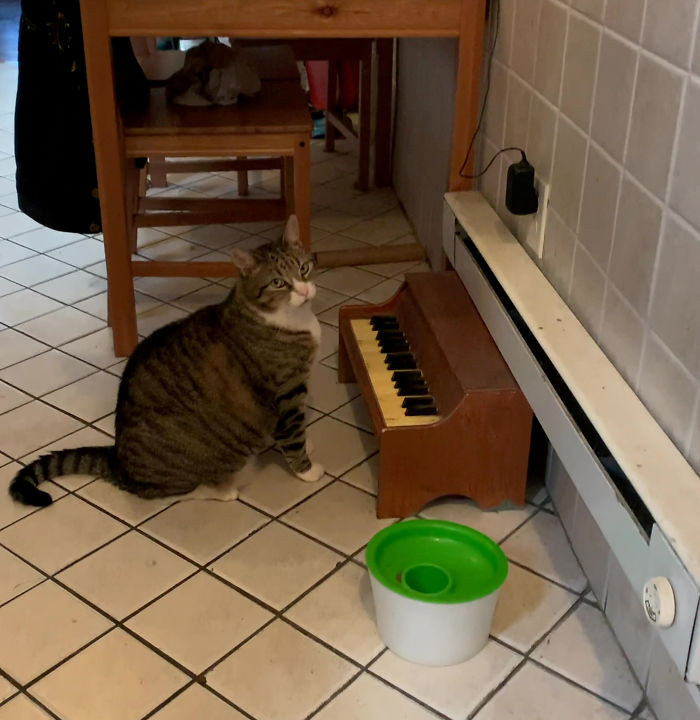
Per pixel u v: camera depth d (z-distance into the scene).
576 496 1.55
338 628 1.43
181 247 2.76
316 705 1.30
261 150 2.08
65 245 2.83
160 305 2.45
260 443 1.72
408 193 2.93
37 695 1.33
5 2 6.04
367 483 1.77
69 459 1.75
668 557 1.01
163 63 2.58
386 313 2.02
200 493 1.72
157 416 1.64
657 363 1.19
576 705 1.30
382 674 1.35
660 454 1.13
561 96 1.50
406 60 2.85
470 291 1.85
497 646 1.40
